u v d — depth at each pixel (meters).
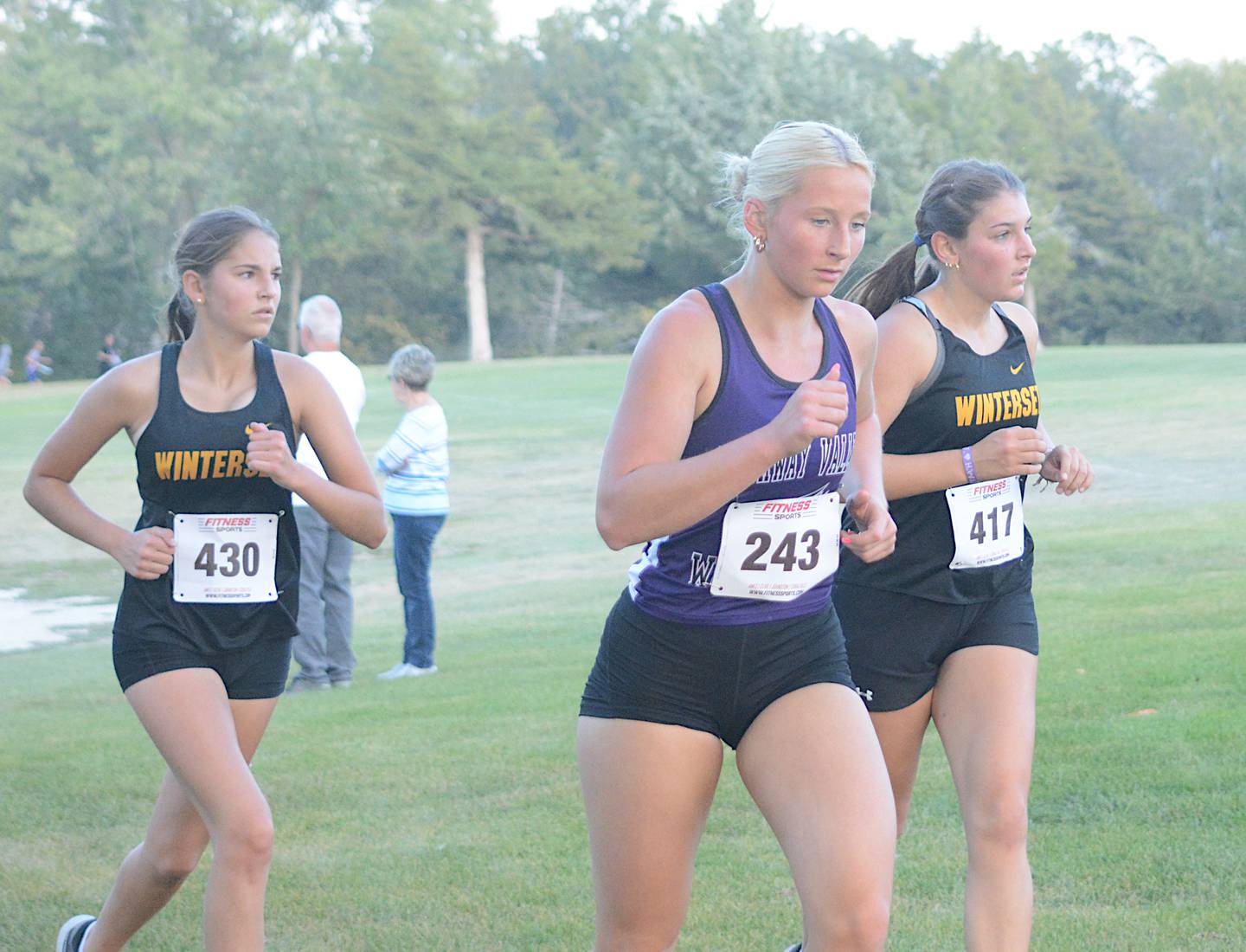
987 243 9.27
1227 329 185.75
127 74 153.25
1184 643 18.00
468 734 16.23
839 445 7.77
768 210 7.41
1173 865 10.61
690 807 7.70
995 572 9.27
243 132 153.38
